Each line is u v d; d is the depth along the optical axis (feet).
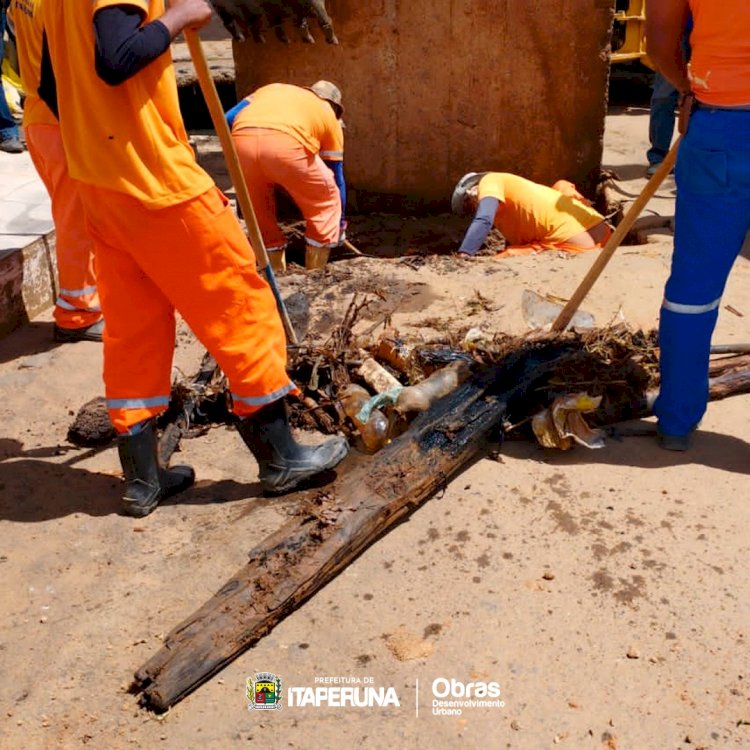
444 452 10.89
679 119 10.91
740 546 10.03
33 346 15.17
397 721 8.12
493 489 11.02
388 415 11.99
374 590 9.54
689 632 8.93
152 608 9.41
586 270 17.13
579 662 8.63
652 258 17.58
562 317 13.10
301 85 23.35
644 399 12.32
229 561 9.99
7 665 8.79
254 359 10.09
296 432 12.42
